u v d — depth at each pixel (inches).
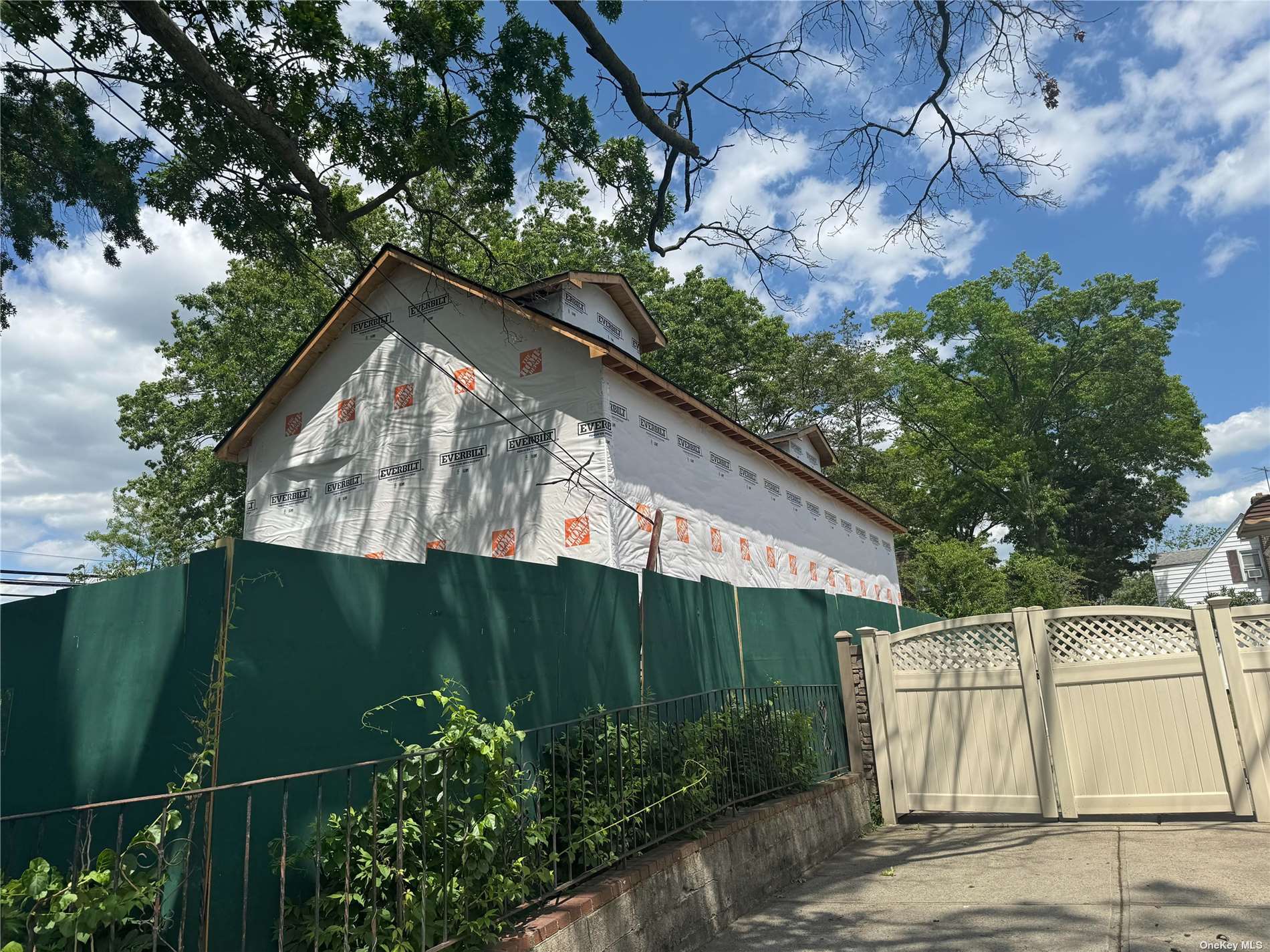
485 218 877.2
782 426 1406.3
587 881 194.9
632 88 321.7
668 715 272.4
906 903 238.5
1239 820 307.4
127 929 128.0
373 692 172.2
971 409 1635.1
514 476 464.8
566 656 233.6
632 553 440.8
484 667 203.2
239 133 343.3
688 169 372.5
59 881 112.6
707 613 321.4
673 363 1104.2
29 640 174.2
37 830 159.8
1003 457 1594.5
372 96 368.5
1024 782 338.6
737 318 1189.7
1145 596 1633.9
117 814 147.9
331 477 533.0
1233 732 309.1
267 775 147.6
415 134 377.4
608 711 235.9
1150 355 1599.4
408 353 522.0
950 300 1652.3
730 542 551.8
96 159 325.7
